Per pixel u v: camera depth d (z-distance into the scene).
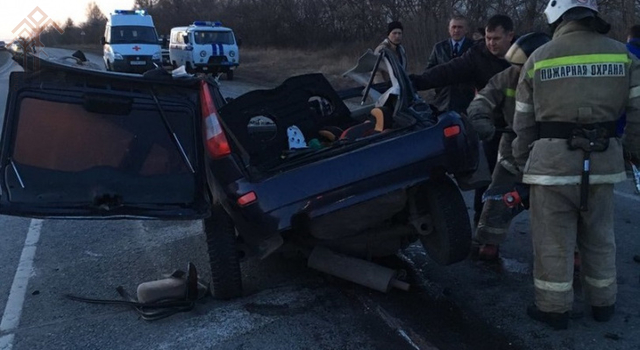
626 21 14.70
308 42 35.97
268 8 38.44
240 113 4.20
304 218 3.71
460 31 6.21
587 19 3.34
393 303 4.00
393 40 7.04
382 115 4.32
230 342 3.56
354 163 3.71
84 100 3.80
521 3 19.05
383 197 3.79
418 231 4.00
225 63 22.41
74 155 3.79
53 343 3.62
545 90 3.40
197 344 3.55
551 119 3.41
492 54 4.88
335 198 3.67
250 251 4.08
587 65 3.30
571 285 3.53
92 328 3.79
